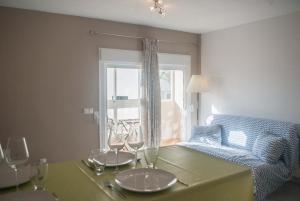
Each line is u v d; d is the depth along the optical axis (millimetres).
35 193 1201
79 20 3648
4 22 3180
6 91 3230
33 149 3412
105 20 3838
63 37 3551
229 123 3932
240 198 1577
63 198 1198
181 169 1616
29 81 3359
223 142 3939
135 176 1441
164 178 1416
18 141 1397
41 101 3445
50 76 3490
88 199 1187
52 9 3309
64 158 3627
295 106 3391
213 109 4621
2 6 3154
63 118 3602
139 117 4332
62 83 3574
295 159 3133
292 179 3439
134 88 4273
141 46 4184
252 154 3277
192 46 4785
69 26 3582
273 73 3637
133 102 4281
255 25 3855
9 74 3238
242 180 1584
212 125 4039
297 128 3174
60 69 3553
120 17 3691
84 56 3713
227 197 1506
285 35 3471
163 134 4684
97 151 1624
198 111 4898
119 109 4152
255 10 3291
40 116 3445
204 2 2979
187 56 4703
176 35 4543
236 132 3766
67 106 3623
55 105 3541
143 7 3215
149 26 4227
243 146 3613
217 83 4520
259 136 3295
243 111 4086
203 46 4781
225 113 4398
